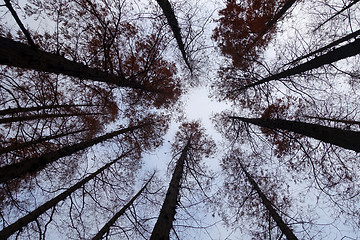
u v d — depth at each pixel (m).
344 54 4.86
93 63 4.51
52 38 4.64
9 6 2.70
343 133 4.34
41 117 4.70
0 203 4.75
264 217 6.96
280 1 6.96
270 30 7.66
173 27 5.74
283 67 6.63
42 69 3.50
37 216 4.47
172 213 4.82
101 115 7.98
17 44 3.12
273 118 7.01
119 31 5.79
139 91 6.63
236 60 7.88
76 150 5.69
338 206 5.81
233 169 9.01
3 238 3.79
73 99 6.26
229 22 7.67
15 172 4.05
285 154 7.64
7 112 3.71
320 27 6.74
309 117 6.93
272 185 7.94
